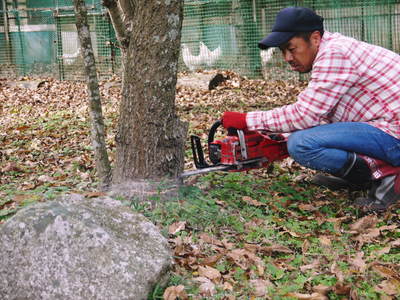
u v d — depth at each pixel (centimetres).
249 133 408
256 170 495
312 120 389
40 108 982
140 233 285
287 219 395
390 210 402
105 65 1261
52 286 255
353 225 378
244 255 328
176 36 403
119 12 535
